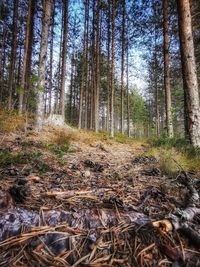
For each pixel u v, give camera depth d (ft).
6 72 71.05
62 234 5.16
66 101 131.75
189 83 17.19
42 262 4.46
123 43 54.70
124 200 7.04
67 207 6.15
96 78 56.18
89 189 7.68
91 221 5.65
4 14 47.57
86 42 62.44
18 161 10.14
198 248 5.10
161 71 51.80
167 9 34.63
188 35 17.52
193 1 26.02
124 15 53.42
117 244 5.07
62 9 55.67
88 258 4.64
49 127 25.90
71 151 14.78
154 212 6.35
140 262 4.66
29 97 21.12
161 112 114.42
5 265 4.28
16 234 5.04
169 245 5.09
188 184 8.12
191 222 5.83
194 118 16.78
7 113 22.15
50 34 60.75
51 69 65.21
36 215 5.61
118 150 18.99
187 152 15.43
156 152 16.55
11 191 6.29
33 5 45.32
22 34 58.13
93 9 57.93
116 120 151.33
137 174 10.25
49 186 7.64
